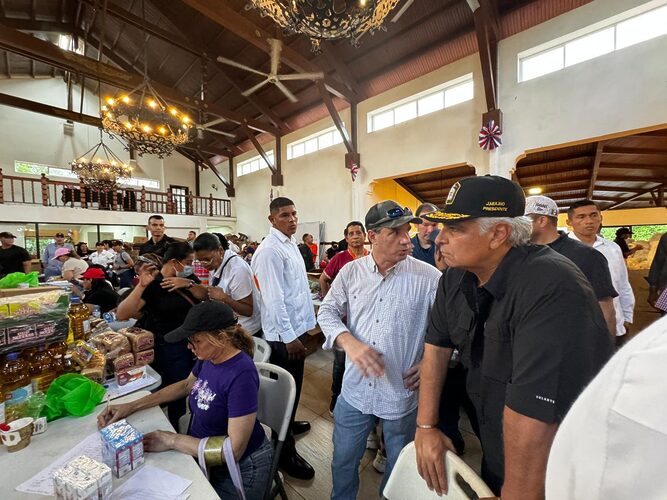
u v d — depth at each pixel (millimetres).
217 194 12000
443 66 5281
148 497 716
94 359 1270
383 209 1065
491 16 4277
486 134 4574
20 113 9047
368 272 1154
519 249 685
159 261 1806
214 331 1012
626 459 243
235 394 969
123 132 4785
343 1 1863
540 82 4250
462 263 710
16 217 7238
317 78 5258
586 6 3830
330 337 1126
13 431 855
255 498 1069
